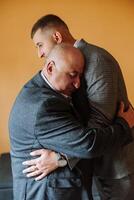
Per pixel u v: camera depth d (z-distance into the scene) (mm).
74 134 1229
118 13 2963
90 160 1419
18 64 2969
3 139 3045
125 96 1485
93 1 2936
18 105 1343
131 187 1498
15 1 2893
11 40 2936
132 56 3021
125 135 1336
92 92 1316
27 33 2934
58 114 1244
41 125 1253
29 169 1348
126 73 3041
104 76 1308
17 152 1386
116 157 1459
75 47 1338
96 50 1335
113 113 1352
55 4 2916
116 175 1485
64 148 1261
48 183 1323
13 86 2990
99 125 1304
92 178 1500
